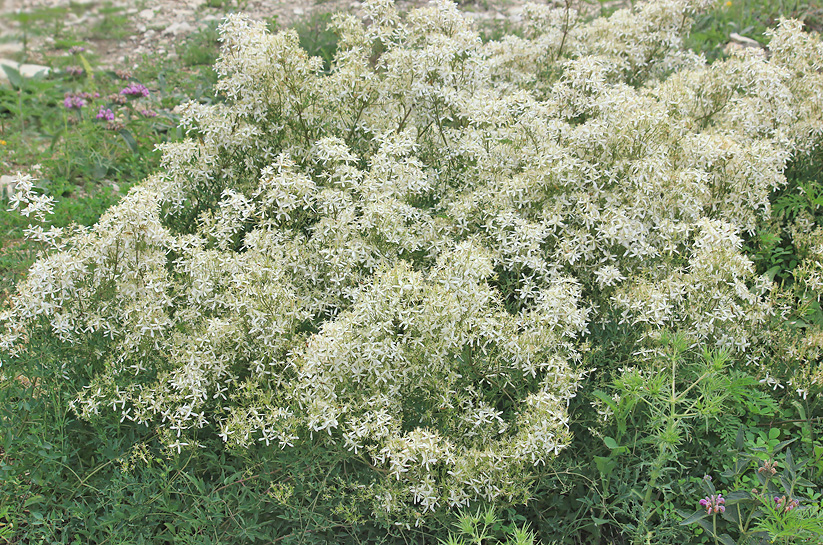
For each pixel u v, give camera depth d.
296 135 5.04
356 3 10.75
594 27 6.91
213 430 3.71
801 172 5.62
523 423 3.41
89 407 3.43
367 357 3.39
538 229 4.15
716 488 3.67
